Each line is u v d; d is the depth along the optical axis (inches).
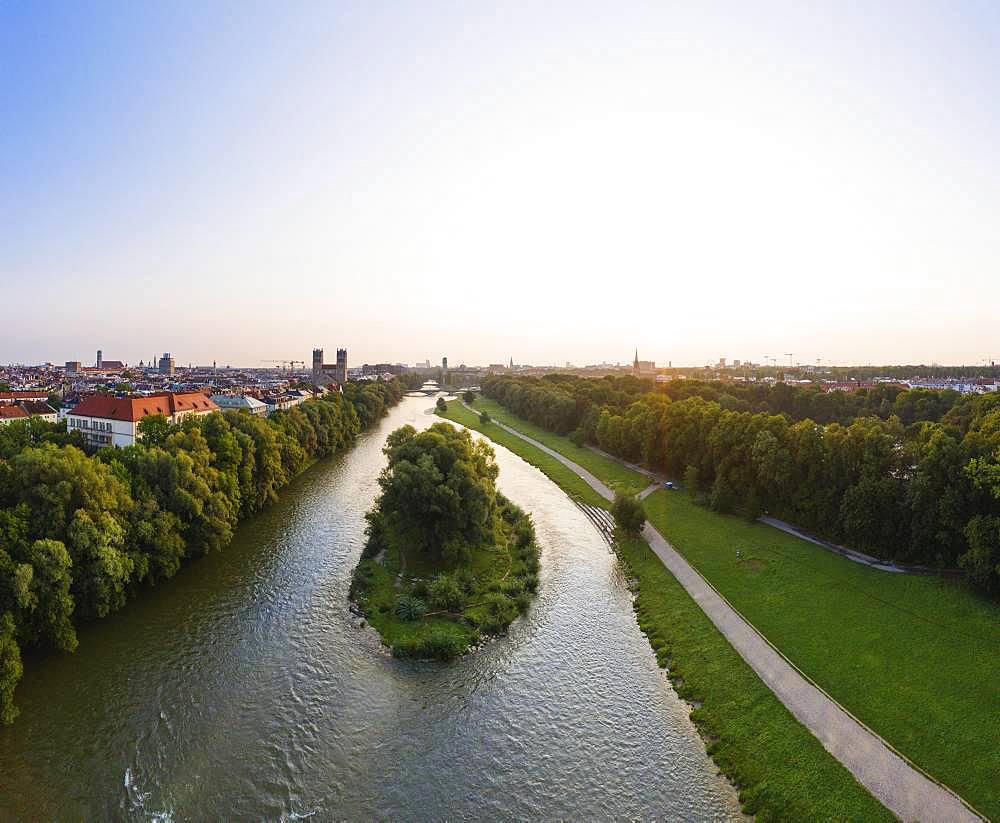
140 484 2878.9
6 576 2017.7
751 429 4018.2
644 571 3184.1
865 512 3073.3
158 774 1732.3
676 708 2079.2
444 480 3302.2
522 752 1861.5
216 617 2618.1
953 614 2422.5
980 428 3467.0
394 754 1845.5
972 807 1542.8
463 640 2461.9
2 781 1679.4
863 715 1911.9
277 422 5265.8
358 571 3093.0
